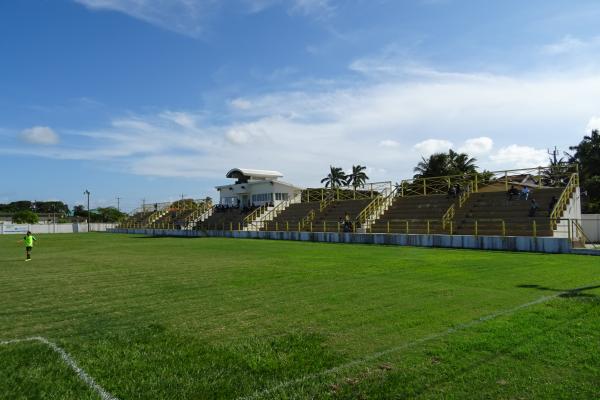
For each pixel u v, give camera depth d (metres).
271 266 14.99
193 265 15.83
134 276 12.94
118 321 7.33
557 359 5.01
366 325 6.74
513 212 26.27
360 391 4.33
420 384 4.45
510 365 4.87
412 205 33.69
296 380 4.65
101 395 4.36
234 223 46.62
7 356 5.55
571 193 25.41
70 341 6.20
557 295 8.70
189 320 7.32
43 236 50.16
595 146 48.19
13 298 9.50
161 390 4.46
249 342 6.01
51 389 4.52
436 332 6.25
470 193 30.98
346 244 27.02
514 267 13.62
